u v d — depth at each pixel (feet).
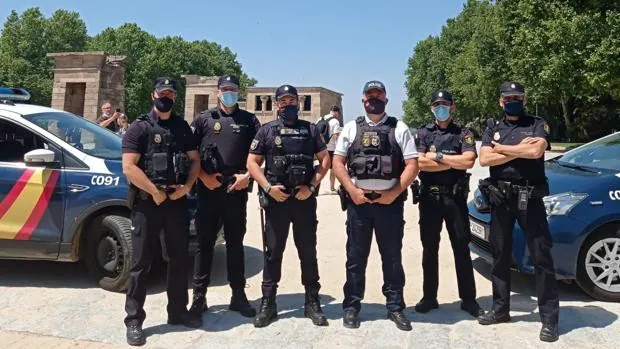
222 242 19.19
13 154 16.76
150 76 208.54
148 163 12.39
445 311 14.57
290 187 13.10
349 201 13.43
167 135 12.59
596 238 14.80
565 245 14.69
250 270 19.08
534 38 74.69
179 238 12.96
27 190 16.14
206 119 13.94
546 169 18.52
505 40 91.61
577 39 69.46
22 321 13.32
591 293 14.94
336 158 13.37
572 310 14.25
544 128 12.74
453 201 14.17
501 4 90.84
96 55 80.07
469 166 13.70
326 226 26.45
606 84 68.54
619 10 69.77
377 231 13.33
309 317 13.71
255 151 13.39
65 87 81.76
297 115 13.41
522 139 12.76
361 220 13.25
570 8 71.41
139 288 12.42
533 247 12.69
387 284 13.46
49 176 16.07
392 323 13.39
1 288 16.22
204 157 13.70
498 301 13.32
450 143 14.20
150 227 12.52
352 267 13.35
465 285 14.43
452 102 14.46
